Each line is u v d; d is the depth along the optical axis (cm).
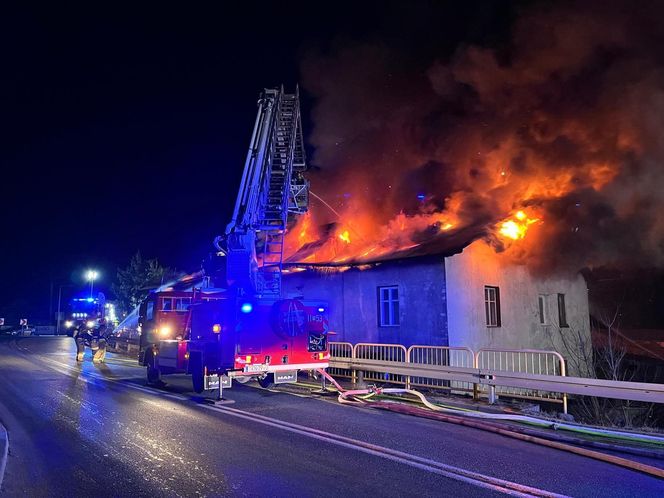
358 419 814
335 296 1593
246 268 1282
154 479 515
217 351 1031
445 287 1319
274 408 912
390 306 1455
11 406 920
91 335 1898
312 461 575
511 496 470
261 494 472
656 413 1060
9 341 3450
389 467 553
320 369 1092
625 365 1612
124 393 1090
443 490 483
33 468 553
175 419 808
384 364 1127
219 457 590
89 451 619
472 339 1349
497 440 685
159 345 1236
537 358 1512
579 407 1071
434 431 733
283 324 1029
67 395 1052
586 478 524
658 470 538
